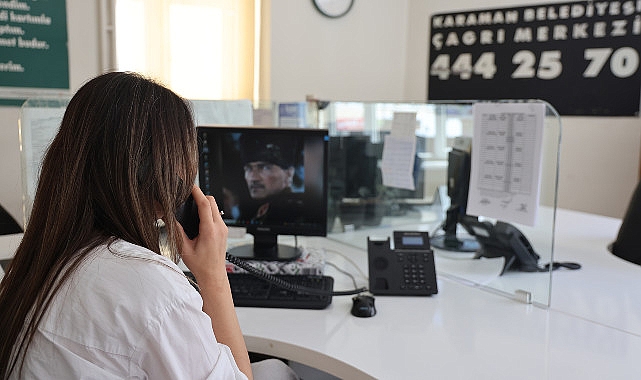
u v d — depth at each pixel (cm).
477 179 177
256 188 180
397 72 473
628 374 115
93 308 76
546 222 156
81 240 82
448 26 448
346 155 216
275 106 212
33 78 319
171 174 85
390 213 223
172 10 356
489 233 174
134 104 84
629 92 379
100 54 338
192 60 367
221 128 177
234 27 381
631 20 374
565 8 397
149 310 77
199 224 105
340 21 432
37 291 80
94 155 82
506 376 113
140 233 84
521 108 162
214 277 104
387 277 162
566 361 120
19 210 314
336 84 437
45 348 76
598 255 211
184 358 78
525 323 142
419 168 211
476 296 162
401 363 118
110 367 76
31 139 158
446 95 455
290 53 407
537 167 159
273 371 126
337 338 131
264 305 149
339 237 219
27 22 314
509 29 421
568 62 400
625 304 158
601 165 393
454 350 125
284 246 188
